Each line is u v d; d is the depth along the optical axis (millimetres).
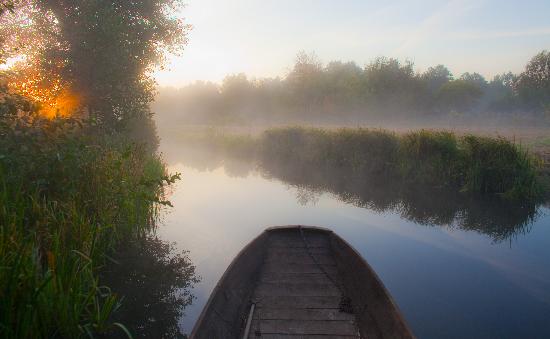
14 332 3389
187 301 5207
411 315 4871
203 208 10477
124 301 5133
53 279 3857
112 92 12766
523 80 45344
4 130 5910
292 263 5969
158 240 7664
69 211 5621
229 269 4781
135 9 13641
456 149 13180
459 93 47281
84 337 4164
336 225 8891
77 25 12266
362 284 4801
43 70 12250
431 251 7145
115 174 7402
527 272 6156
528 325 4633
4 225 4277
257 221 9211
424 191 12094
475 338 4359
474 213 9594
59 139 6543
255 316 4539
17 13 11641
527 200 10211
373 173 15180
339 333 4172
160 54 14664
